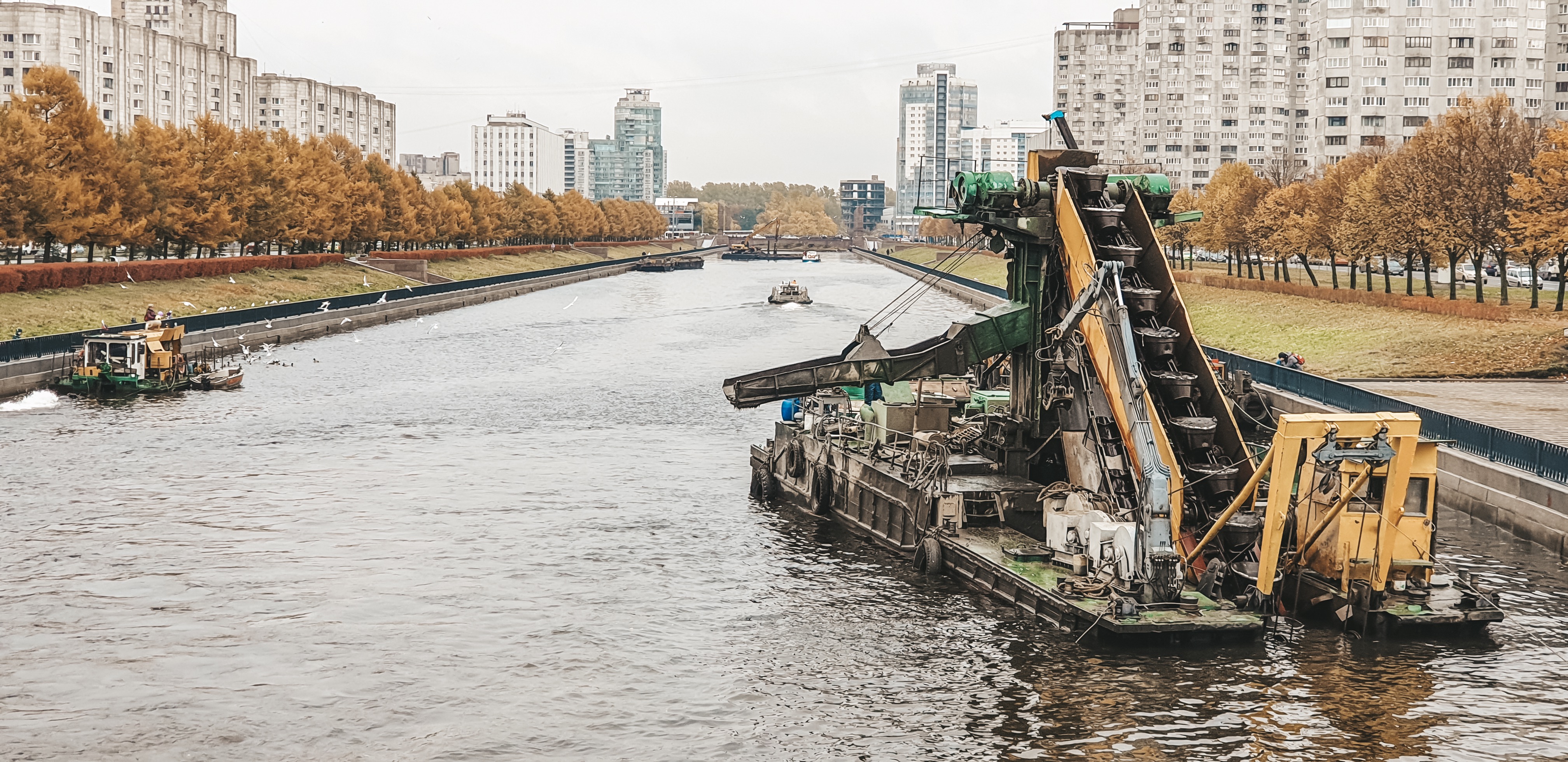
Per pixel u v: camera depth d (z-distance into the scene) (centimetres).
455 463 6222
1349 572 3512
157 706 3203
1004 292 14425
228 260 13938
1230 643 3466
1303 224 12456
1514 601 3956
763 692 3294
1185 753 2909
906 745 2973
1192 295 13900
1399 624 3503
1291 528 3728
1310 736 2986
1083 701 3175
